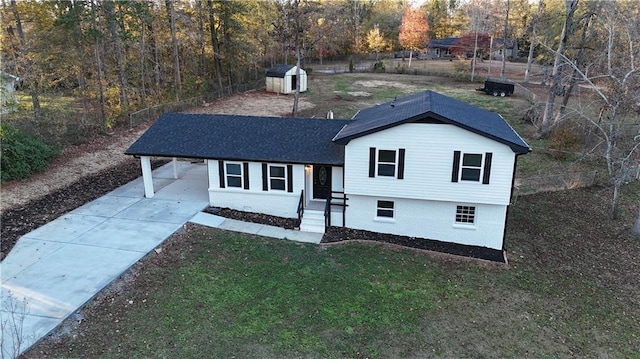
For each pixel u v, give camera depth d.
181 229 16.59
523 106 41.44
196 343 10.73
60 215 17.52
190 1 42.75
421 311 12.54
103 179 21.97
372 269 14.68
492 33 64.81
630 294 14.23
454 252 16.61
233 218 18.06
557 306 13.28
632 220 19.83
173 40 36.66
